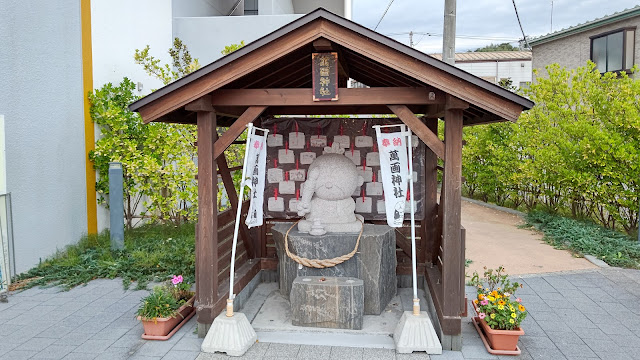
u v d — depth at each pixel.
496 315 4.24
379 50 3.91
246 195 6.21
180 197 8.48
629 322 4.93
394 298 5.59
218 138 4.58
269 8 12.49
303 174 6.16
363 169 6.11
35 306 5.42
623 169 8.05
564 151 9.12
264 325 4.76
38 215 6.84
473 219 10.88
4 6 6.21
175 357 4.13
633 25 15.80
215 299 4.57
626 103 8.05
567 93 10.05
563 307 5.35
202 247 4.48
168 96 4.16
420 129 4.25
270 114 6.40
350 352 4.21
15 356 4.15
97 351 4.26
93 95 8.00
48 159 7.04
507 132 11.97
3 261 5.79
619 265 6.95
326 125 6.13
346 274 5.03
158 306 4.53
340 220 5.30
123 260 6.88
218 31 11.28
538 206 11.12
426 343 4.18
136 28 9.52
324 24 3.92
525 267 6.96
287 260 5.38
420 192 6.05
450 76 3.88
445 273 4.25
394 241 5.50
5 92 6.23
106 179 8.19
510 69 29.00
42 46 6.90
